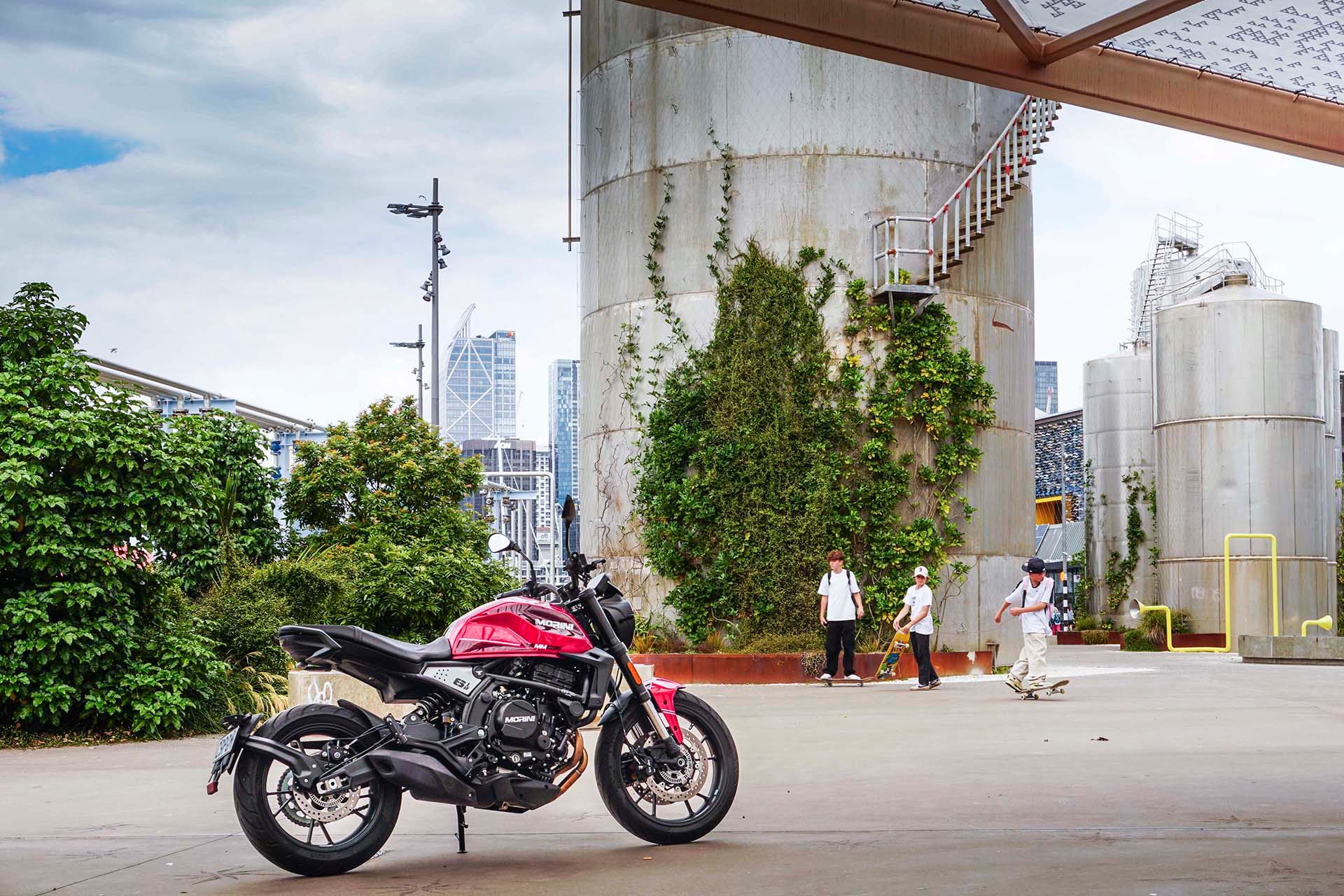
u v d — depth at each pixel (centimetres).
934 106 2158
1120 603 4622
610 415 2253
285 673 1445
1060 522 6744
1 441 1177
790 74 2136
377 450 2533
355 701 1211
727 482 2100
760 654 1970
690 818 630
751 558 2077
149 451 1227
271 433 3186
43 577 1191
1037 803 720
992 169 2188
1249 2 1170
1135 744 1030
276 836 552
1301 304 3609
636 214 2238
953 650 2098
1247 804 704
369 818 575
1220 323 3616
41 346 1264
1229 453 3588
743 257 2136
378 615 1664
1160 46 1262
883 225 2114
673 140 2200
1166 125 1323
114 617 1209
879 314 2094
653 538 2142
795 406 2091
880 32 1187
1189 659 2844
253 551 2048
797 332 2108
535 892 509
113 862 593
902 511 2100
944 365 2097
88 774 931
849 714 1367
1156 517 3816
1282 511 3559
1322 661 2475
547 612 613
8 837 665
